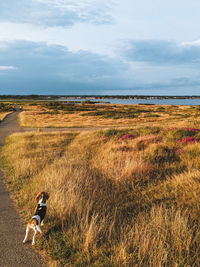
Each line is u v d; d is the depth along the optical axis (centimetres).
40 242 401
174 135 1222
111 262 325
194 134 1212
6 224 478
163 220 423
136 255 341
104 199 563
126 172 732
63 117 5100
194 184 565
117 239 394
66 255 358
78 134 2047
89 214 488
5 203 596
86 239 369
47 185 642
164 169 766
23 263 347
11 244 400
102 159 973
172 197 533
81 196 557
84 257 346
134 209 505
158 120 3778
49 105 11075
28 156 1154
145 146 1099
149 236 364
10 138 1920
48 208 503
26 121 4041
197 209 455
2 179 820
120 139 1403
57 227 448
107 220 456
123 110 7275
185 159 823
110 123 3569
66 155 1112
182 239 363
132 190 622
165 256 312
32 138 1817
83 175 732
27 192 642
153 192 586
